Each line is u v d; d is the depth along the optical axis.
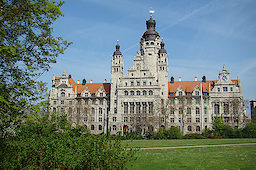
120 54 125.06
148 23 130.50
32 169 22.88
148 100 113.44
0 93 24.58
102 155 22.48
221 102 115.94
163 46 125.19
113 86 121.25
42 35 29.50
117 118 114.44
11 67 26.56
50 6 29.38
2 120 25.58
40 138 25.42
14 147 24.44
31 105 26.56
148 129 105.88
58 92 125.88
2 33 26.42
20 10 27.92
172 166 27.86
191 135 86.81
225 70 118.50
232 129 88.25
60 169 22.83
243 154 35.88
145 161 30.67
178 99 118.69
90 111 122.88
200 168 26.77
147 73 116.94
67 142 24.12
